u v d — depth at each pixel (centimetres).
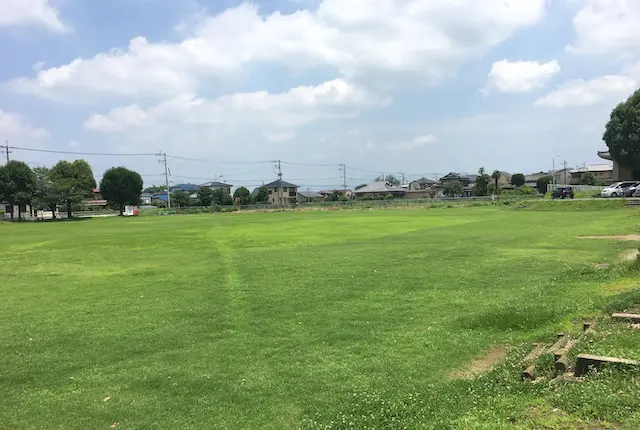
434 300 1046
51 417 556
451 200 7588
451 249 1883
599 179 8906
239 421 526
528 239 2145
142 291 1296
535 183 11131
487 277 1278
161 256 2055
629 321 679
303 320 931
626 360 478
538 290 1055
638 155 5547
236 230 3406
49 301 1209
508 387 518
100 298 1224
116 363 736
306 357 721
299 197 12119
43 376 691
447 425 426
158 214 8312
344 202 8669
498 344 742
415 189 12912
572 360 545
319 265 1602
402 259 1661
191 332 884
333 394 581
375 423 479
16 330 938
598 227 2572
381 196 11494
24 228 4700
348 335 821
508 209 5094
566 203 4534
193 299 1165
